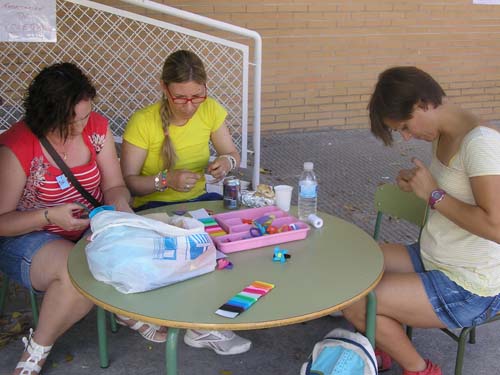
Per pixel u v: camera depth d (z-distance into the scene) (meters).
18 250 2.61
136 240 1.95
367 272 2.13
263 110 7.18
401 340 2.38
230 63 6.56
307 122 7.42
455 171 2.23
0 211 2.54
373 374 2.16
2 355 2.85
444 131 2.25
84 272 2.12
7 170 2.52
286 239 2.39
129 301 1.90
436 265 2.42
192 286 2.01
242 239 2.32
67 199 2.70
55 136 2.57
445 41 7.66
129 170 3.05
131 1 4.08
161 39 5.85
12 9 3.83
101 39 5.82
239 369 2.79
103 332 2.70
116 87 5.95
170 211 2.76
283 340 3.03
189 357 2.87
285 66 7.07
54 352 2.88
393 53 7.48
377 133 2.32
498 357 2.90
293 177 5.77
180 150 3.13
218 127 3.26
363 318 2.34
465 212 2.13
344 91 7.44
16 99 4.89
